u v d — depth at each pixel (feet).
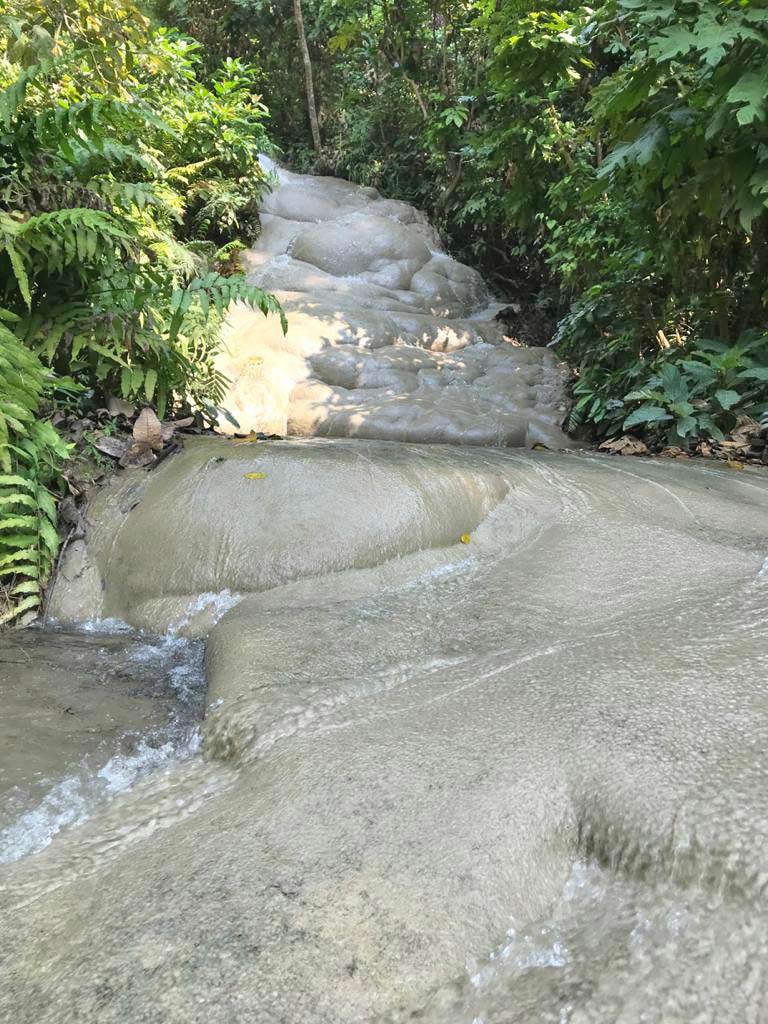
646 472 13.12
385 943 3.86
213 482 10.60
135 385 12.56
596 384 20.02
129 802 5.64
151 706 7.38
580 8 19.94
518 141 24.53
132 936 3.96
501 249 33.45
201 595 9.46
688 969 3.57
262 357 19.15
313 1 41.06
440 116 31.42
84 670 8.18
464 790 4.87
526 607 8.20
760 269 17.72
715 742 4.95
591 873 4.39
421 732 5.65
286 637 7.85
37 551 9.94
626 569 8.97
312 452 11.70
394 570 9.61
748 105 12.39
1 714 7.04
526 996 3.59
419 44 33.96
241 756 6.02
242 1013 3.50
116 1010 3.53
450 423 17.43
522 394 20.20
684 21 13.21
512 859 4.39
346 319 21.65
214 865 4.47
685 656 6.35
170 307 12.71
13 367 10.30
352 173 39.75
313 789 5.09
